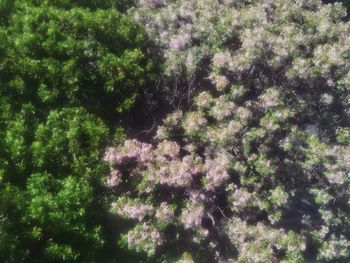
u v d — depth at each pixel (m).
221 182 7.55
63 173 7.20
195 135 8.01
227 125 7.99
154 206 7.65
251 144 8.07
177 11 9.81
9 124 7.05
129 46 8.70
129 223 8.09
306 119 8.86
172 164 7.48
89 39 8.09
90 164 7.27
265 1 9.87
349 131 8.25
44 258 6.81
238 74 8.50
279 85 8.56
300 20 9.60
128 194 7.69
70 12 8.27
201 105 8.11
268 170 7.70
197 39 9.40
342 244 7.78
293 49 8.42
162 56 9.12
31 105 7.29
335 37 9.13
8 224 6.32
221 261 7.74
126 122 8.60
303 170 8.04
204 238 7.57
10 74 7.46
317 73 8.25
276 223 8.36
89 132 7.30
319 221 8.88
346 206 8.12
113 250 8.02
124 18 8.79
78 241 7.34
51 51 7.70
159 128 8.19
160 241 7.39
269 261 6.98
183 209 7.50
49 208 6.57
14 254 6.37
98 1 9.86
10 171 6.79
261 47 8.34
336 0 14.35
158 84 8.84
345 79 8.23
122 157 7.41
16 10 8.56
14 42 7.75
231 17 8.96
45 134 7.04
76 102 7.82
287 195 7.48
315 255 8.18
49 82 7.60
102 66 7.80
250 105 8.21
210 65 8.85
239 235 7.50
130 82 8.09
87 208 7.27
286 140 7.81
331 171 7.71
